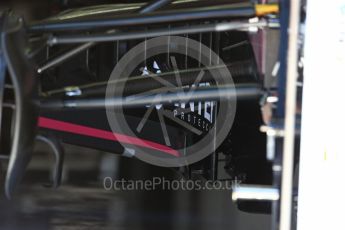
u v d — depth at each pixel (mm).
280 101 13594
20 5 19500
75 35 14820
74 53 15969
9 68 13500
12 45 13531
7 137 14617
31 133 14125
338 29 14211
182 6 16297
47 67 15969
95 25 14453
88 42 16031
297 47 13633
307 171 14469
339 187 14430
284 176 12859
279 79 13664
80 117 17859
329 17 14211
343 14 14195
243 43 17031
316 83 14312
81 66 18266
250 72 16078
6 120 14602
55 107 16125
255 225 22906
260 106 16875
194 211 23344
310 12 14211
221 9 14062
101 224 22328
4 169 16750
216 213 23375
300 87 14664
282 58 13641
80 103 16359
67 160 26203
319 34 14227
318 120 14375
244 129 18859
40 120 16797
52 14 19703
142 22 14273
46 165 25312
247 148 18984
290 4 12984
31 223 22094
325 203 14469
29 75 14023
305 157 14461
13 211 23312
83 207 23969
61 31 14680
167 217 23094
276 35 15312
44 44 14680
